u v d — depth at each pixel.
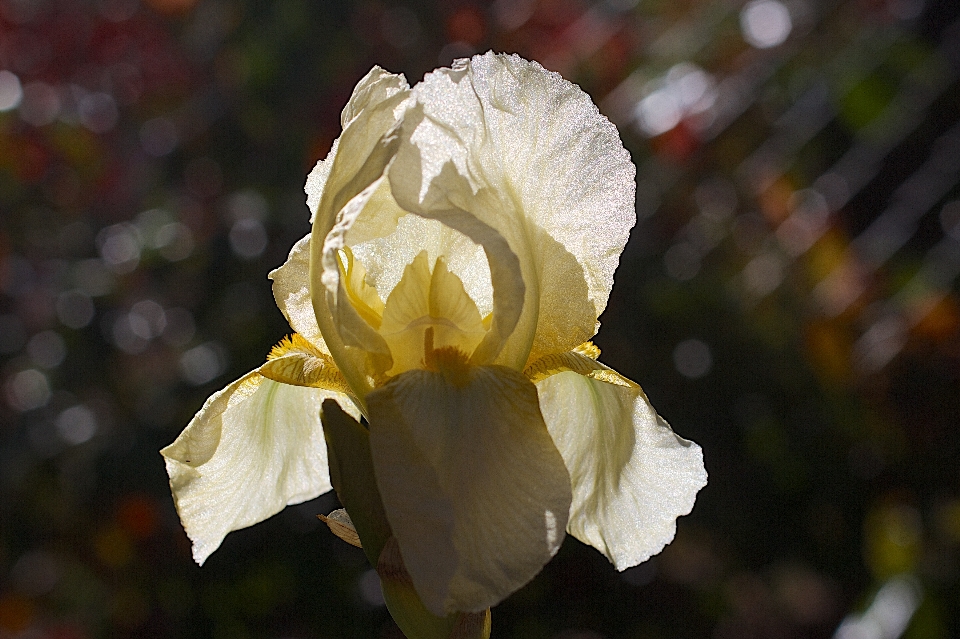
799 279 1.25
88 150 1.23
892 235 1.33
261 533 1.01
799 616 1.21
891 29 1.40
